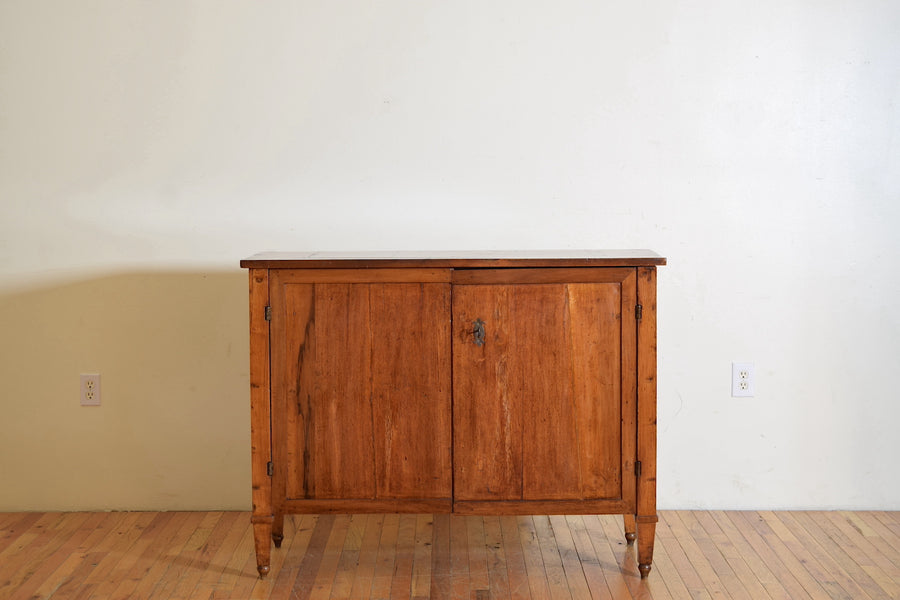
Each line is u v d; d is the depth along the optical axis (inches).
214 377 115.3
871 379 114.7
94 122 112.5
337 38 111.5
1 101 112.3
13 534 108.3
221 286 114.3
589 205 113.4
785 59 111.3
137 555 102.0
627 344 94.3
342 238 114.0
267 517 95.4
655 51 111.6
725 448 115.8
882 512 115.3
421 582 94.8
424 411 95.2
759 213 113.1
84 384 115.3
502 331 94.3
